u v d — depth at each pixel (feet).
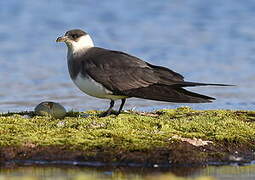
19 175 39.11
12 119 48.08
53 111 49.88
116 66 49.37
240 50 92.38
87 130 45.47
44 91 70.44
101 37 103.04
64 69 82.53
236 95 68.44
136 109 59.72
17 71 80.74
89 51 51.34
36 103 64.39
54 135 44.57
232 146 44.45
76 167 41.14
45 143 43.27
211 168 41.45
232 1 122.62
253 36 100.12
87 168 40.96
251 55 89.45
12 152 42.52
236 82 75.41
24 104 63.82
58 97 67.67
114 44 98.37
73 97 67.67
